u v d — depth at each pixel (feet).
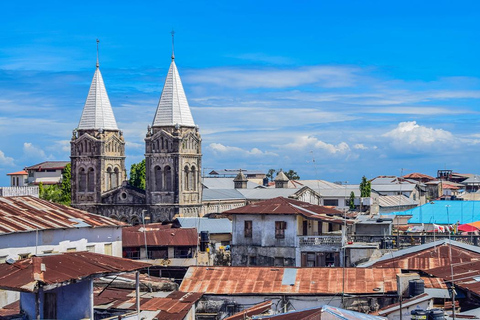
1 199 256.11
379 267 233.76
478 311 181.16
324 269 232.32
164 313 185.57
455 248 250.98
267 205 320.70
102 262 163.73
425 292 199.52
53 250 233.14
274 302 217.56
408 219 477.77
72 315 157.17
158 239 351.05
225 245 420.36
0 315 164.04
